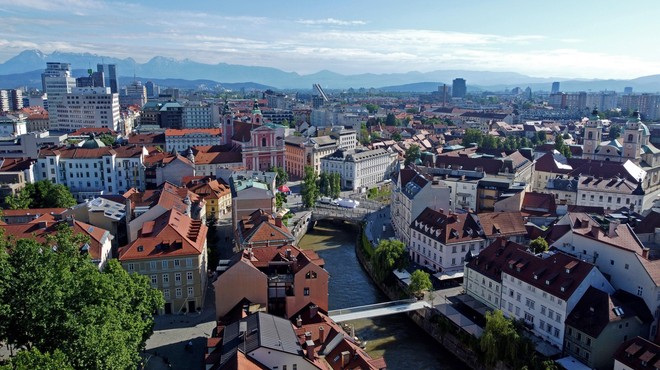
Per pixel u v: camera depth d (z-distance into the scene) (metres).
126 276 92.38
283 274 111.75
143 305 93.56
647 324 97.88
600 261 110.69
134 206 156.38
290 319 107.06
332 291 143.00
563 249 120.19
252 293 106.75
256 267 112.00
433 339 117.31
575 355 98.38
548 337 104.81
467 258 131.38
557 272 105.38
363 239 175.88
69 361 69.75
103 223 142.00
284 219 191.88
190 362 99.44
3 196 188.62
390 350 112.38
